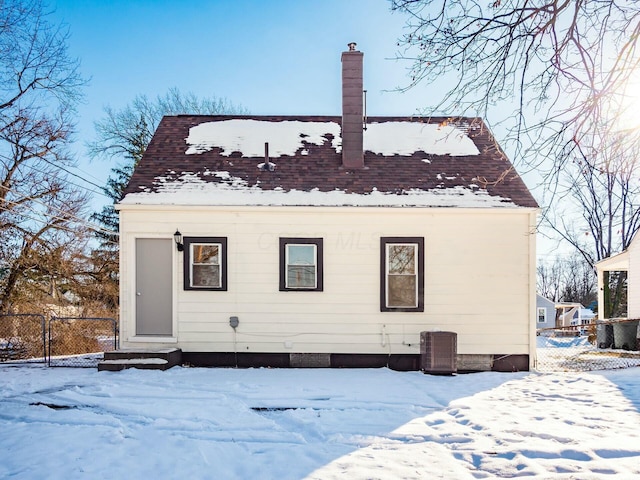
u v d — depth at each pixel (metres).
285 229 11.18
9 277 19.47
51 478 4.64
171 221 11.19
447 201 11.17
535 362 10.95
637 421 6.37
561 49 4.62
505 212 11.06
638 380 9.35
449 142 13.49
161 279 11.25
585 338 20.88
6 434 5.93
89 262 22.55
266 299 11.09
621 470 4.63
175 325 11.07
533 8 4.54
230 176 11.94
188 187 11.52
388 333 11.03
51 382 8.91
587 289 58.44
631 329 14.96
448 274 11.10
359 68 12.58
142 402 7.46
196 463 5.00
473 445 5.46
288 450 5.39
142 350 10.54
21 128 19.17
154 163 12.34
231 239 11.17
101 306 22.73
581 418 6.53
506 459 5.01
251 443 5.64
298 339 11.03
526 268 11.11
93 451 5.33
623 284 29.58
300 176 12.02
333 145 13.37
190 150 12.91
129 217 11.16
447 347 10.30
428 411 7.11
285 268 11.12
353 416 6.80
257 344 11.04
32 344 16.41
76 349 17.94
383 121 14.58
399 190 11.55
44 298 20.81
